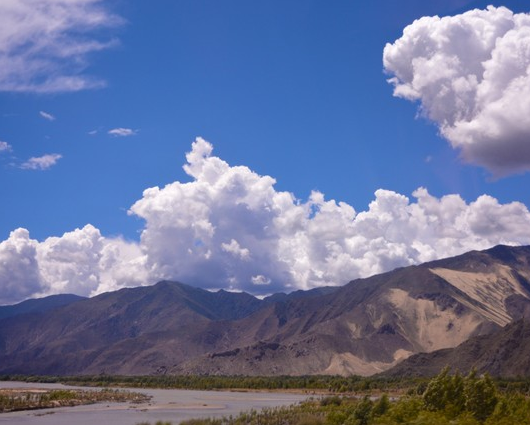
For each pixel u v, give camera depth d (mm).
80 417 182500
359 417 112812
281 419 142375
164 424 139750
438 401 108375
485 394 105562
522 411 106312
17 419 175875
